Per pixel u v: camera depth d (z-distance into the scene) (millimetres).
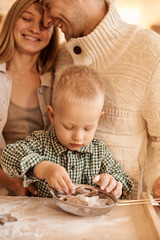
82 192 883
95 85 983
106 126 1174
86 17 1123
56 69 1383
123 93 1123
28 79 1378
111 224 734
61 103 956
